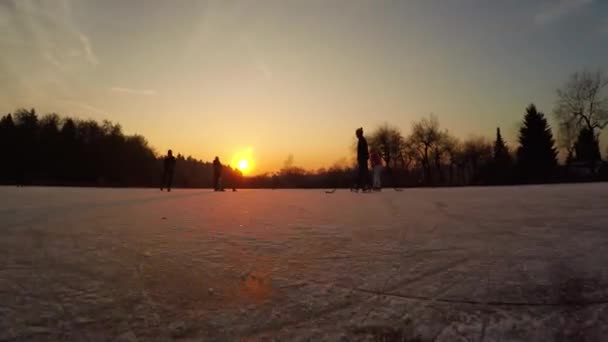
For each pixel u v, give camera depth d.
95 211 5.90
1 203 7.48
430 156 67.38
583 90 44.50
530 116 52.91
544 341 1.29
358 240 3.17
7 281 2.03
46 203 7.55
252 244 3.05
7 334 1.39
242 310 1.64
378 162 14.59
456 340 1.32
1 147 57.62
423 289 1.86
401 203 7.05
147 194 13.98
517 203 6.20
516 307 1.59
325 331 1.43
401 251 2.71
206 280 2.07
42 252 2.76
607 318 1.45
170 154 20.05
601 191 9.50
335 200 8.59
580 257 2.35
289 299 1.77
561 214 4.50
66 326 1.47
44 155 60.97
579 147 45.59
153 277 2.13
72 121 66.19
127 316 1.58
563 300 1.64
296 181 66.44
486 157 68.94
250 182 66.50
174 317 1.57
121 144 69.50
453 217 4.55
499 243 2.87
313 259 2.53
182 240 3.25
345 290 1.88
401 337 1.36
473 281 1.94
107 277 2.12
